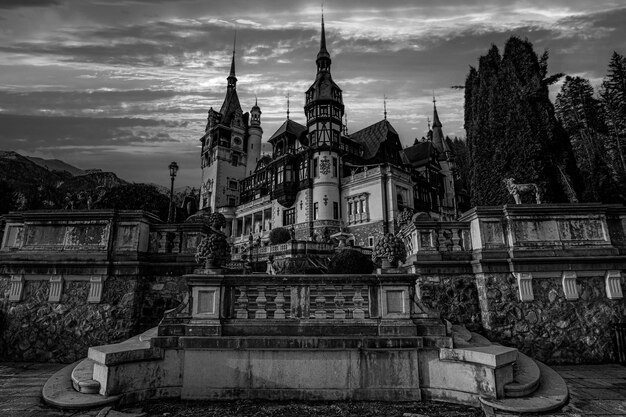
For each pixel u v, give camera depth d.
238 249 47.28
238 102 70.12
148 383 6.38
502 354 5.97
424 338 6.60
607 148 32.28
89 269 9.21
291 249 27.92
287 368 6.54
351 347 6.54
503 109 17.02
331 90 44.69
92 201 17.94
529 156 15.54
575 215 9.25
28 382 7.11
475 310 9.20
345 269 12.28
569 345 8.59
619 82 33.06
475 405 5.98
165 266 9.65
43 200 38.41
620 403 5.86
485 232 9.24
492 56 18.77
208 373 6.54
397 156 48.22
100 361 6.04
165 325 6.81
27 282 9.27
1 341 8.95
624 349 8.27
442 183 56.53
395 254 7.46
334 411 5.93
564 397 5.91
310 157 43.34
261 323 6.84
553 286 8.91
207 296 6.99
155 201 39.47
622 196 16.70
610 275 8.88
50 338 8.89
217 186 62.12
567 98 36.97
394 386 6.45
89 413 5.47
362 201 40.19
